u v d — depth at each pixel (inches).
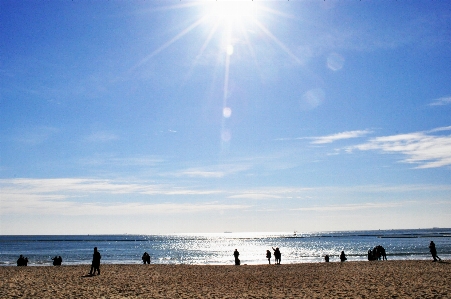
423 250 2810.0
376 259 1593.3
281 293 644.1
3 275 974.4
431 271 940.0
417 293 583.5
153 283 806.5
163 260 2449.6
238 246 4926.2
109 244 6033.5
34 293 629.6
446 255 2185.0
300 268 1190.9
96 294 625.3
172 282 830.5
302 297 586.6
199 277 948.6
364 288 662.5
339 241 6048.2
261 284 790.5
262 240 7593.5
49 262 2212.1
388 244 4274.1
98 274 986.1
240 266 1350.9
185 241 7588.6
